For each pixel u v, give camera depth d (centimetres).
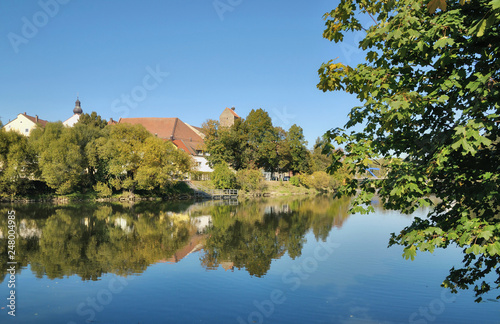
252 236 2158
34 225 2556
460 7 424
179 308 1004
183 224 2675
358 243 1856
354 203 514
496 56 420
